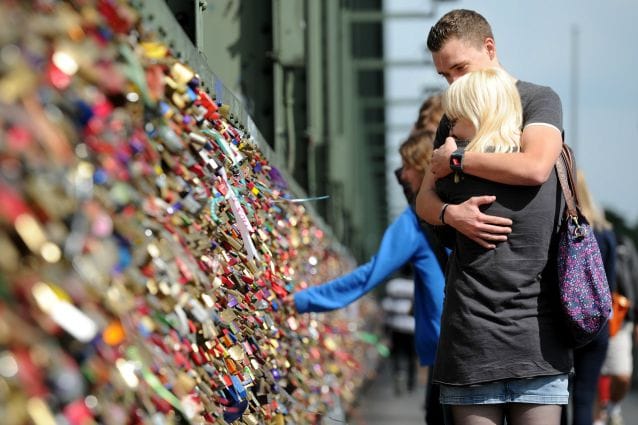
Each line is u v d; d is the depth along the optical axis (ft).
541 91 26.96
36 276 11.89
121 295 14.38
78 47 13.48
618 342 58.75
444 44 29.48
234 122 29.22
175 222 18.83
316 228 55.26
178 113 19.74
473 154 25.63
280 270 33.45
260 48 52.95
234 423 24.11
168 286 17.17
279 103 54.44
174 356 17.95
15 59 11.80
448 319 26.00
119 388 14.01
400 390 109.50
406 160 36.58
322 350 47.44
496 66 29.76
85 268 12.96
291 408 33.30
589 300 25.05
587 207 49.67
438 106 37.88
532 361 25.00
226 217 24.29
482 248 25.55
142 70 16.20
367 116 255.29
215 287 21.59
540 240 25.35
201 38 29.09
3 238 11.33
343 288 35.78
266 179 33.76
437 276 36.11
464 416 25.85
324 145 95.14
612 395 59.82
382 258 35.83
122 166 15.16
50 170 12.28
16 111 11.80
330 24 97.09
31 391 11.35
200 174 21.11
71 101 13.33
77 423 12.37
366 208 244.42
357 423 76.48
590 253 25.26
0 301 11.25
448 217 25.89
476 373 25.20
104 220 13.44
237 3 49.85
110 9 15.07
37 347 11.69
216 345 21.85
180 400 17.20
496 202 25.43
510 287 25.23
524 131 26.08
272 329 29.86
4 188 11.33
